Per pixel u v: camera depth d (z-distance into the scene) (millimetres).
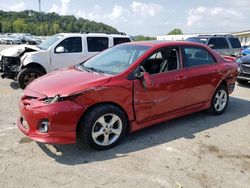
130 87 4219
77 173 3533
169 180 3428
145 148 4273
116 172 3578
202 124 5387
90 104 3891
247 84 9891
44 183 3301
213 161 3939
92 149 4121
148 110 4527
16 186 3230
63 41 8758
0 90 7871
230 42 13234
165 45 4879
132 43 5266
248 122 5594
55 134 3732
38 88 4047
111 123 4156
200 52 5461
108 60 4922
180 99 4980
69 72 4645
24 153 4016
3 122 5207
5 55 8430
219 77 5652
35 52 8297
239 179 3514
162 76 4652
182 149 4281
